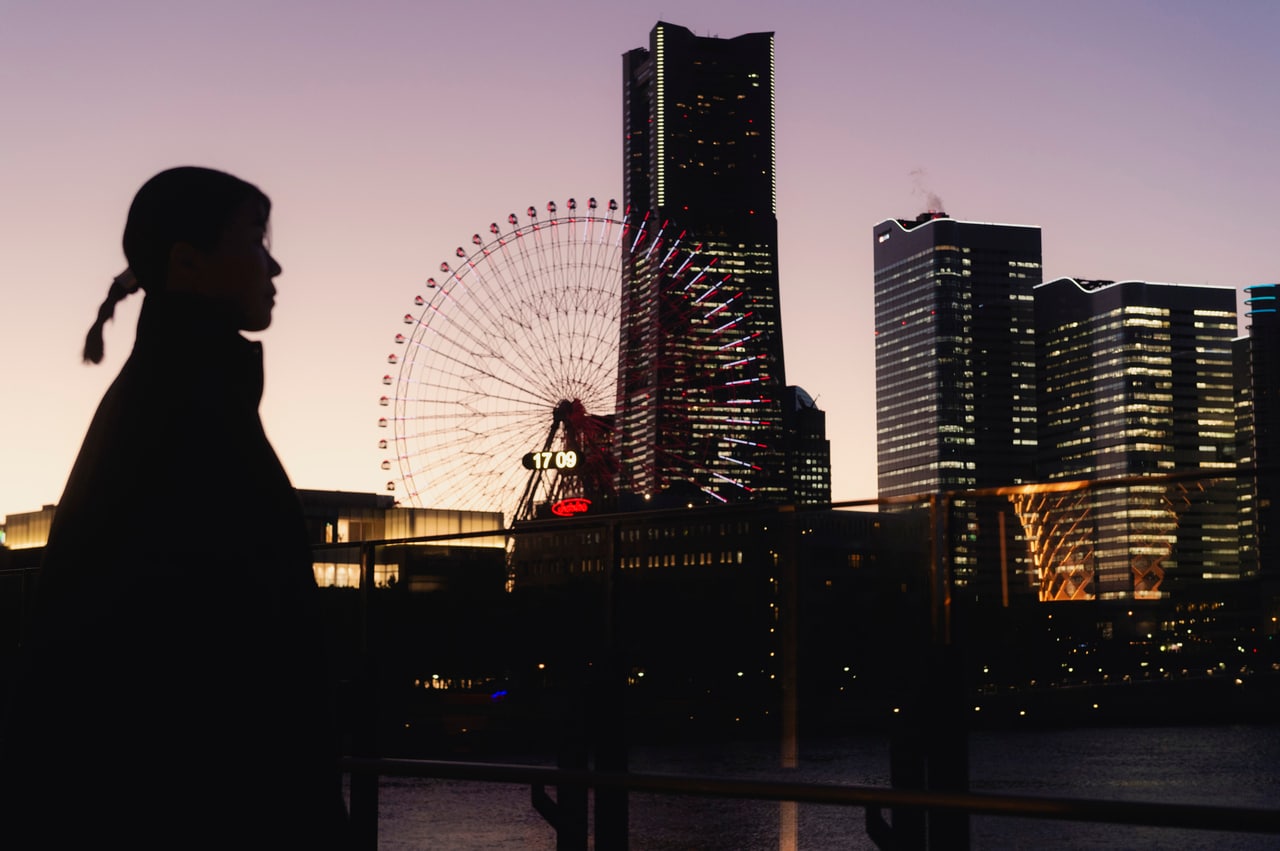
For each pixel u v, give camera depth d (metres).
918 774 5.53
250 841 2.09
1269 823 2.72
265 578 2.16
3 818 2.12
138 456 2.15
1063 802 2.96
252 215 2.36
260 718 2.11
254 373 2.33
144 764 2.06
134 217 2.31
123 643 2.08
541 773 3.79
